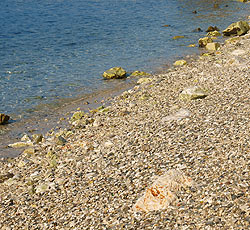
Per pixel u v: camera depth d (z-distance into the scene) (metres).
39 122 22.84
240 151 12.47
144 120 18.97
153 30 50.47
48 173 15.62
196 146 13.90
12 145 19.81
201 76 25.83
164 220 10.04
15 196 14.38
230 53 33.16
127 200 11.83
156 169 13.13
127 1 79.00
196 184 11.23
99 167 14.80
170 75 28.41
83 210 12.04
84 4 76.50
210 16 58.69
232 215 9.31
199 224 9.38
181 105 19.81
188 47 40.31
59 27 55.28
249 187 10.27
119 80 30.34
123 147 15.98
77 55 39.19
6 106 25.36
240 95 18.62
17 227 12.19
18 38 48.59
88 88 28.67
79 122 21.48
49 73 32.88
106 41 45.31
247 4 68.50
